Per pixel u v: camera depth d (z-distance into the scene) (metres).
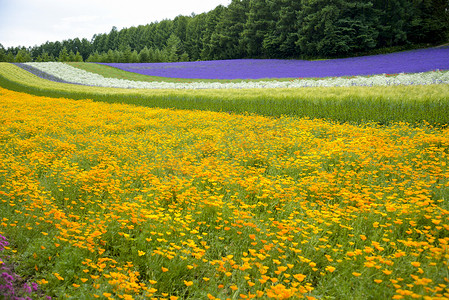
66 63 62.78
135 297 3.13
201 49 95.88
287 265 3.27
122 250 3.86
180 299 3.19
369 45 58.22
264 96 20.86
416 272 3.31
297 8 66.31
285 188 5.75
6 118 13.45
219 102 20.59
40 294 3.14
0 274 2.82
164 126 13.73
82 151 8.70
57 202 5.55
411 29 61.12
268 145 9.38
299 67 47.03
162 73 53.84
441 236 4.29
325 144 9.29
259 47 77.25
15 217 4.56
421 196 4.82
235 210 4.61
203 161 7.77
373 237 4.13
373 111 13.68
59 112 17.03
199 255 3.46
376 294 3.01
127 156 8.57
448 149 8.23
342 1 57.91
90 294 3.06
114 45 136.75
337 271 3.60
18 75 46.66
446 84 18.98
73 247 3.82
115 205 4.87
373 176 6.65
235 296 3.05
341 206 5.33
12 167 6.67
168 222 4.37
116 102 24.92
